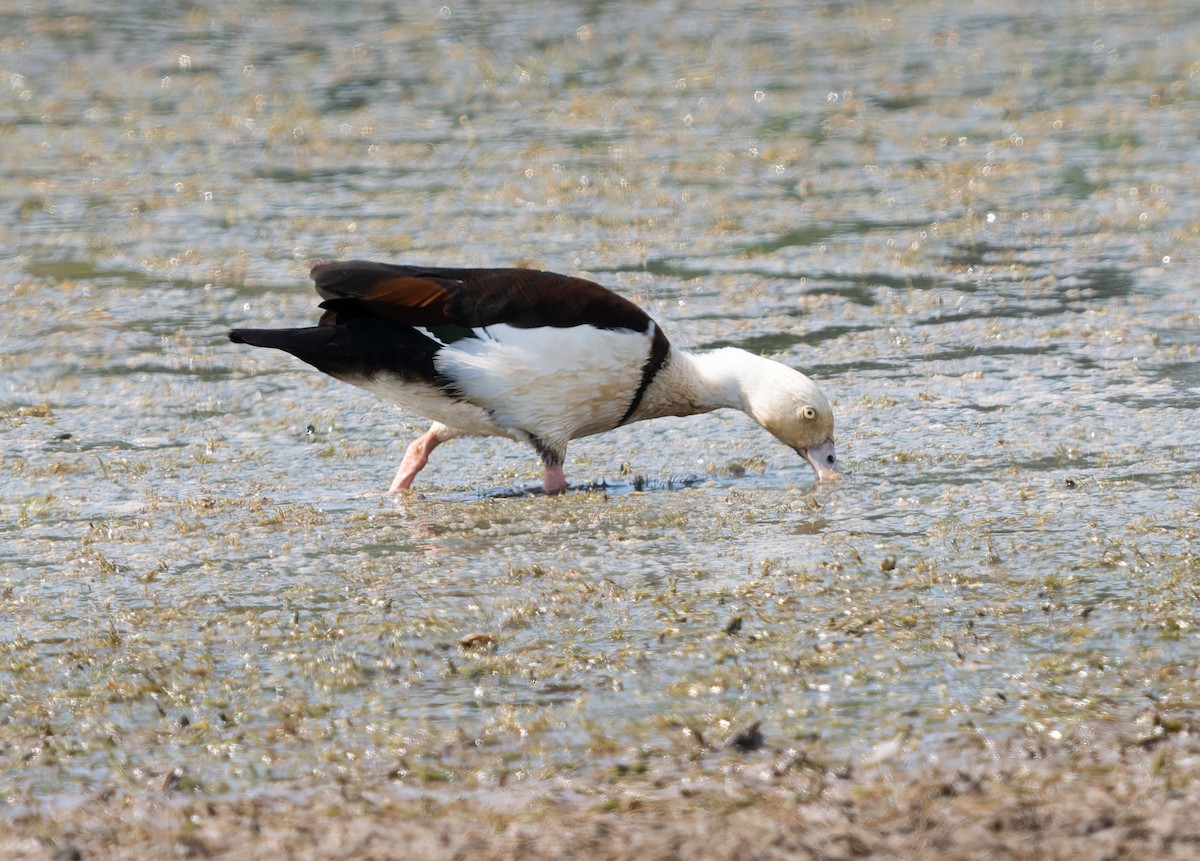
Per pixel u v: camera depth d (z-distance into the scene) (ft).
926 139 90.27
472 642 28.78
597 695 26.48
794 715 25.57
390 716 25.89
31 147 90.38
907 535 35.50
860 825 21.65
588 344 40.68
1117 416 45.91
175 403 49.93
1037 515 36.68
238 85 105.91
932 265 65.82
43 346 55.62
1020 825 21.39
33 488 41.42
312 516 38.40
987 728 24.86
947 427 45.73
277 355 54.90
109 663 28.35
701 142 90.02
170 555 35.04
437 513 38.68
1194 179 79.30
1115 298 60.08
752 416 42.86
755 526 36.76
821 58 113.80
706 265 66.33
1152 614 29.58
